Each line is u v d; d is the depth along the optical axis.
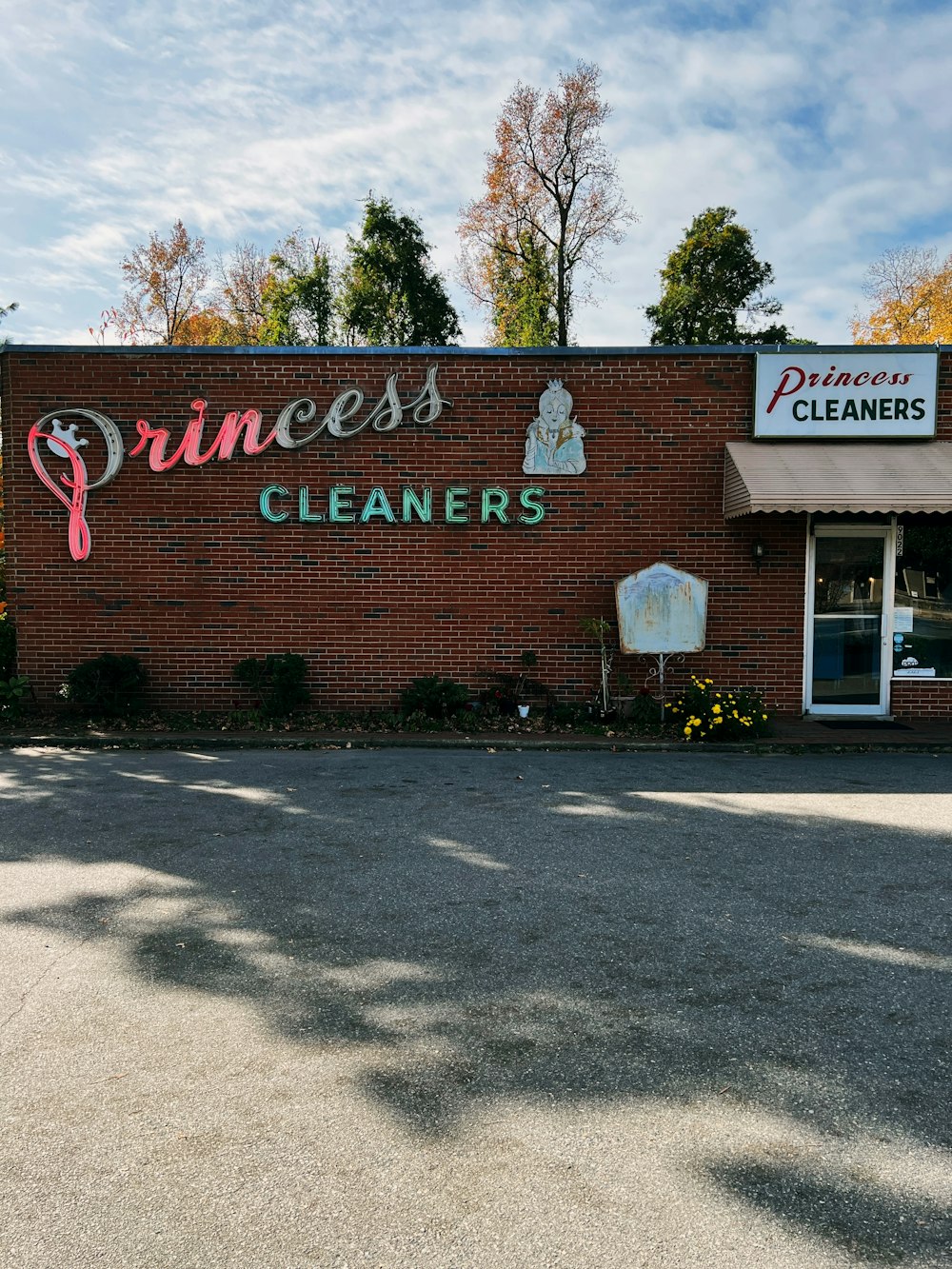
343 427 12.31
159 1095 3.49
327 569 12.44
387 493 12.38
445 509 12.36
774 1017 4.12
